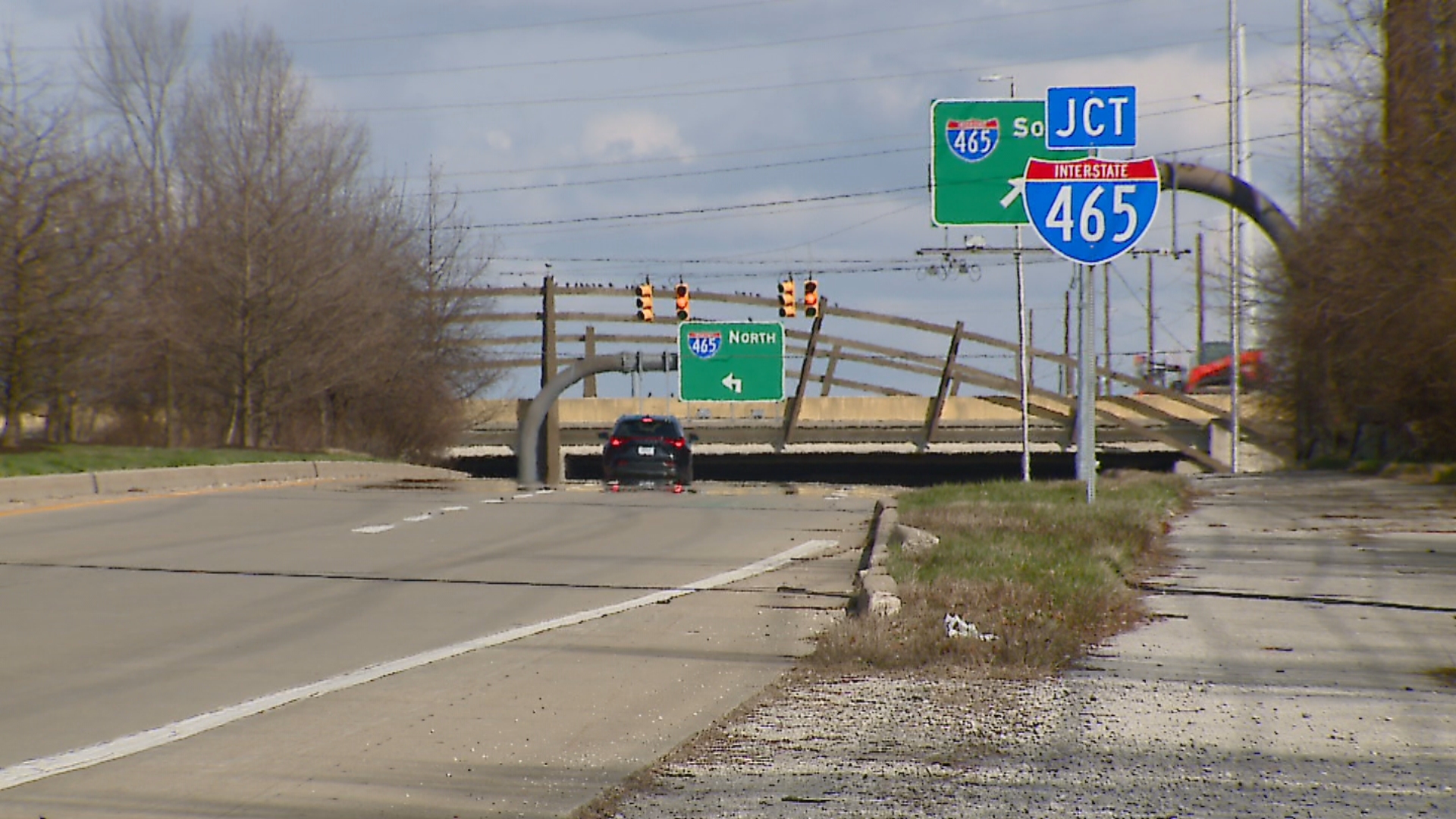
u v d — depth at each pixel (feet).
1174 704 114.32
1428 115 391.45
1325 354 501.15
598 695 121.49
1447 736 102.94
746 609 172.55
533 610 171.42
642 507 336.90
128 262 450.30
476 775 94.84
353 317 619.67
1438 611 163.63
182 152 622.95
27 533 254.06
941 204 463.42
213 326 574.97
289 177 604.08
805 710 113.29
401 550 237.25
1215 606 168.55
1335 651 138.10
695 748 101.04
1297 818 81.97
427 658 138.82
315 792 90.43
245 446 575.38
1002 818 82.53
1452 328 395.34
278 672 131.95
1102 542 218.18
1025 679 125.29
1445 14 381.60
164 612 168.35
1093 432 301.84
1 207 415.03
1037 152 462.60
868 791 88.89
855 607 171.83
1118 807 84.64
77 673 131.23
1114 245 281.33
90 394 532.32
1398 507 314.35
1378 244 413.59
